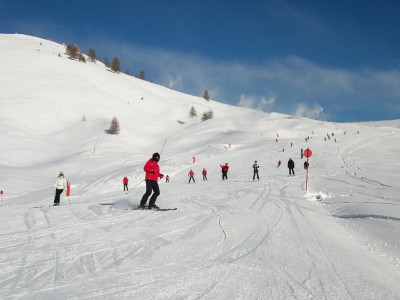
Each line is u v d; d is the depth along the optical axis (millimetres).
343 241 7309
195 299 3797
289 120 95188
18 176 50031
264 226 8031
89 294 3900
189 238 6637
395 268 5727
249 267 4953
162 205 11562
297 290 4188
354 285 4527
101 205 12023
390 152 46344
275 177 27844
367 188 16984
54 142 92312
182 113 143000
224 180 27922
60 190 14062
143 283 4266
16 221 8859
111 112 128125
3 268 4898
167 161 47969
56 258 5398
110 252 5703
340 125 87562
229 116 103750
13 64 153000
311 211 11000
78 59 184125
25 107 116188
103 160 63000
